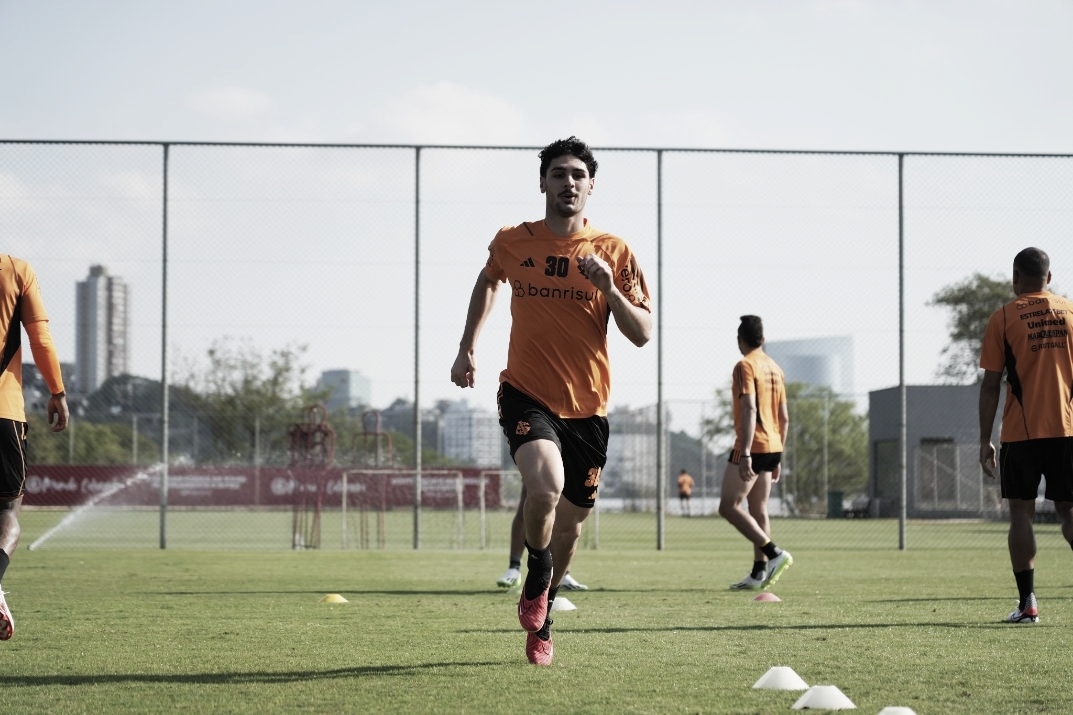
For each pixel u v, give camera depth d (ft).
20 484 22.02
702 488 124.88
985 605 31.55
